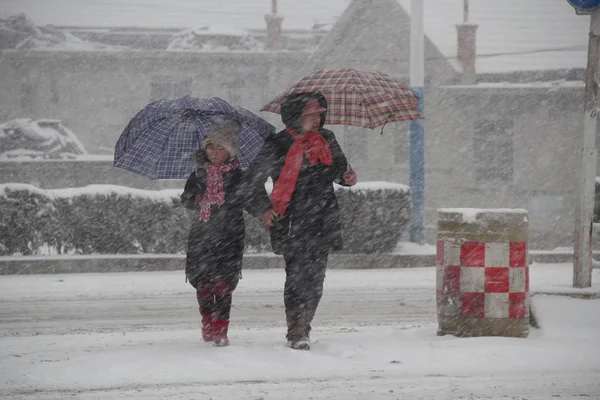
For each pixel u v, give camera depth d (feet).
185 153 79.71
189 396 57.77
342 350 72.33
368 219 152.35
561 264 153.07
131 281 130.72
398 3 355.97
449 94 335.67
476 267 77.00
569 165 324.80
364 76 78.74
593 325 79.36
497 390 59.52
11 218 145.59
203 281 75.36
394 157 345.72
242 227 75.97
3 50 415.85
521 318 77.51
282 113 75.20
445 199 335.67
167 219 149.48
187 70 424.46
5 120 417.69
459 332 77.87
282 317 97.60
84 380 62.39
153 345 77.30
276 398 57.21
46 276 138.00
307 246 73.72
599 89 89.56
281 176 73.77
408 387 60.34
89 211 147.43
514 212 77.00
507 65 342.85
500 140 331.98
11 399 57.21
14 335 85.30
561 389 59.82
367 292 119.03
